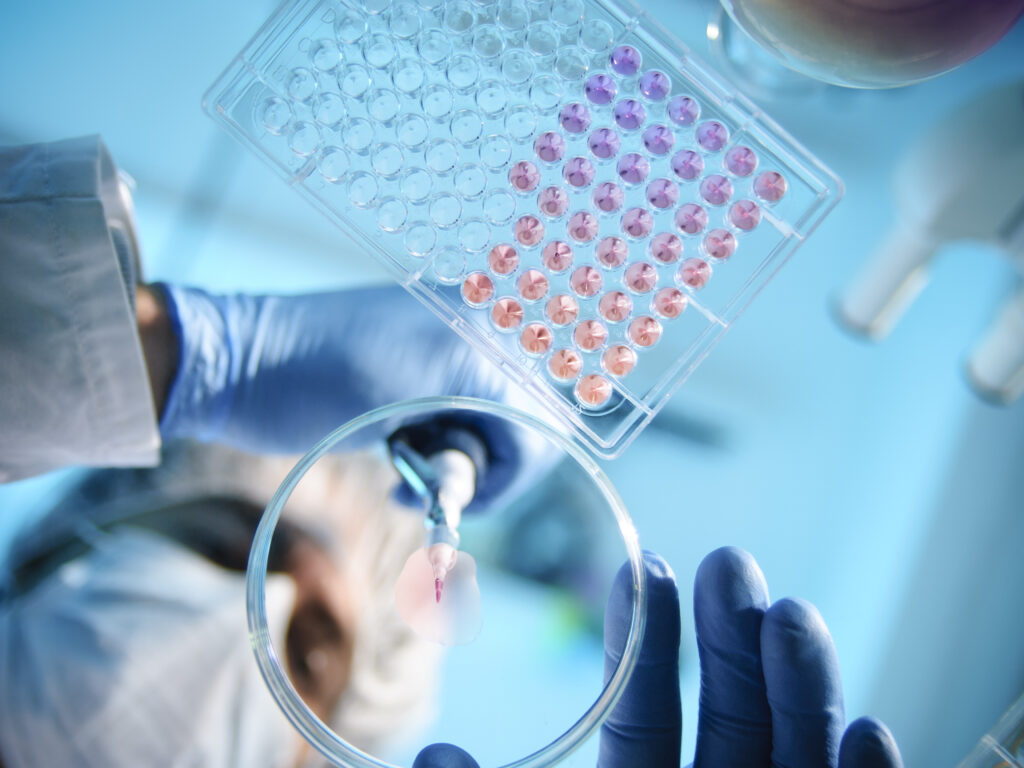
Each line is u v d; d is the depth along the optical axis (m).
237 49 1.06
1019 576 0.94
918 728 0.91
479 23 0.68
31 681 0.87
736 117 0.68
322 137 0.67
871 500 0.96
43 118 1.04
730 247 0.65
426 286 0.66
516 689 0.59
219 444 0.96
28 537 0.94
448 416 0.74
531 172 0.65
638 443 0.98
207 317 0.92
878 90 0.99
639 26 0.69
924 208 0.80
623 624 0.56
